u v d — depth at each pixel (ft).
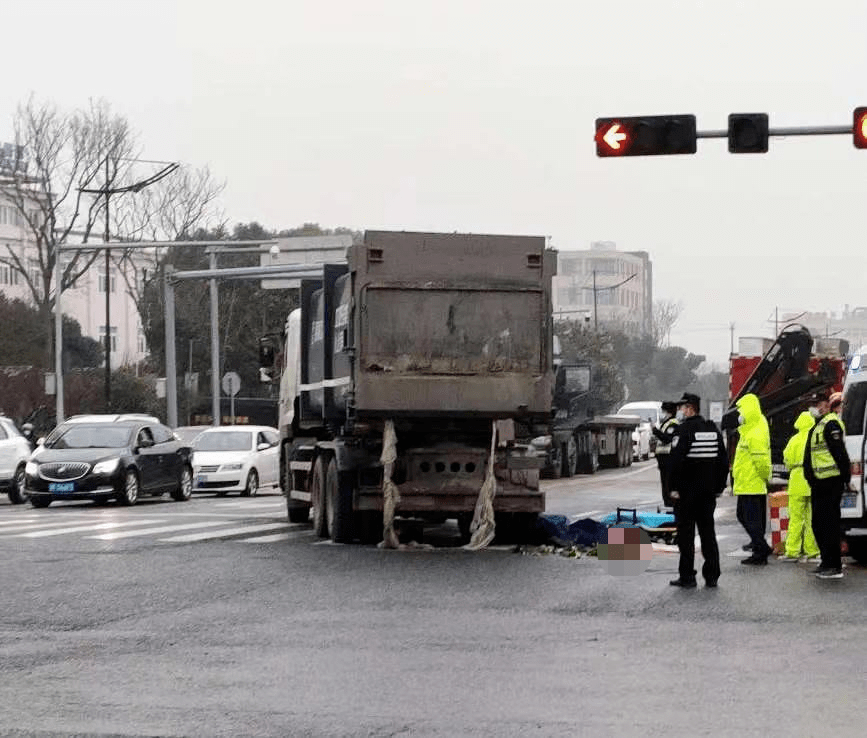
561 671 35.37
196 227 233.55
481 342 67.87
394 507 67.62
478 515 67.77
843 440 56.54
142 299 254.06
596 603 48.34
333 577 55.98
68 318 325.42
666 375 479.82
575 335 326.24
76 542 71.61
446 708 30.89
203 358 274.98
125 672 35.29
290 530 79.92
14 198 223.51
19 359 251.39
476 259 67.97
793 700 31.78
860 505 62.54
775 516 66.95
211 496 129.59
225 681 34.06
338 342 72.38
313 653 38.14
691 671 35.37
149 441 112.78
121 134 220.02
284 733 28.43
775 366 105.91
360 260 67.62
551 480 145.38
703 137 78.23
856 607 47.44
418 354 67.67
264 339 93.09
